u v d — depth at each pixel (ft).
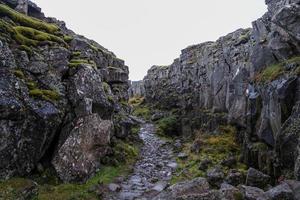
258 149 64.23
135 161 76.13
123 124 87.30
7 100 46.42
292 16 55.31
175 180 62.54
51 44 61.46
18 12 68.54
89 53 79.00
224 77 103.60
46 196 45.78
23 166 48.60
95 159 59.52
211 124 102.17
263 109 63.57
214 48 115.65
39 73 55.72
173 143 102.78
